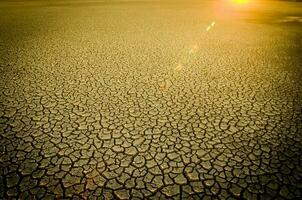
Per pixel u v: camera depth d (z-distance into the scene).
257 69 4.66
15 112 3.09
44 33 6.99
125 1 15.70
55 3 13.95
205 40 6.66
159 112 3.17
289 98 3.58
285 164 2.36
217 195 2.03
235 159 2.41
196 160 2.39
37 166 2.28
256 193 2.05
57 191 2.04
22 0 15.47
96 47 5.83
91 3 14.16
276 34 7.51
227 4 15.57
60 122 2.92
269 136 2.75
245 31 7.82
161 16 10.24
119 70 4.47
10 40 6.19
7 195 1.99
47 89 3.70
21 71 4.31
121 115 3.09
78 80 4.02
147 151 2.50
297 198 2.02
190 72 4.46
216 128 2.88
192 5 14.51
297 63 5.01
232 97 3.59
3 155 2.39
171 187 2.10
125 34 7.12
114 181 2.14
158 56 5.29
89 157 2.40
